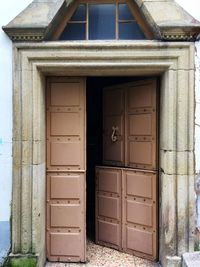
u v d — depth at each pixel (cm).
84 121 376
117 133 418
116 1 361
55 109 377
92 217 560
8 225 348
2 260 346
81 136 377
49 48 340
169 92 342
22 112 344
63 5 342
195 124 344
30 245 348
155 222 374
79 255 378
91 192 562
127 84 405
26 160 345
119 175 408
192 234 343
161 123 363
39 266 349
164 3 341
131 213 396
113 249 415
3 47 342
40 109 350
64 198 378
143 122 386
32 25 330
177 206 344
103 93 441
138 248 390
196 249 346
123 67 345
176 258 341
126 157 407
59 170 378
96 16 363
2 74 343
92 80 511
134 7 356
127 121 406
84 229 378
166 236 347
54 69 348
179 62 339
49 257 381
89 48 339
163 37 334
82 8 363
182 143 342
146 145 383
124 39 360
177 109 341
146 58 340
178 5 340
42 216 362
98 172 431
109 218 419
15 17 338
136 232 391
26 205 346
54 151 378
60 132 377
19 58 342
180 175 342
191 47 338
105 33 362
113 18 362
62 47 339
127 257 391
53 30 349
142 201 385
